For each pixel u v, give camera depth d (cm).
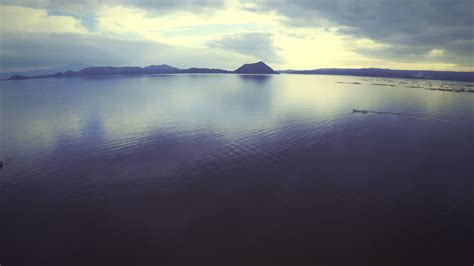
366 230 1537
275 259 1314
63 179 2192
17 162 2547
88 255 1352
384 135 3481
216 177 2212
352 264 1288
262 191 1980
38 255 1356
